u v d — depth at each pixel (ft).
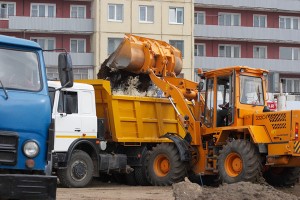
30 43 27.35
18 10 154.71
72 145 48.03
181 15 161.89
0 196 24.08
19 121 25.22
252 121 47.93
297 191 49.29
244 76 49.32
